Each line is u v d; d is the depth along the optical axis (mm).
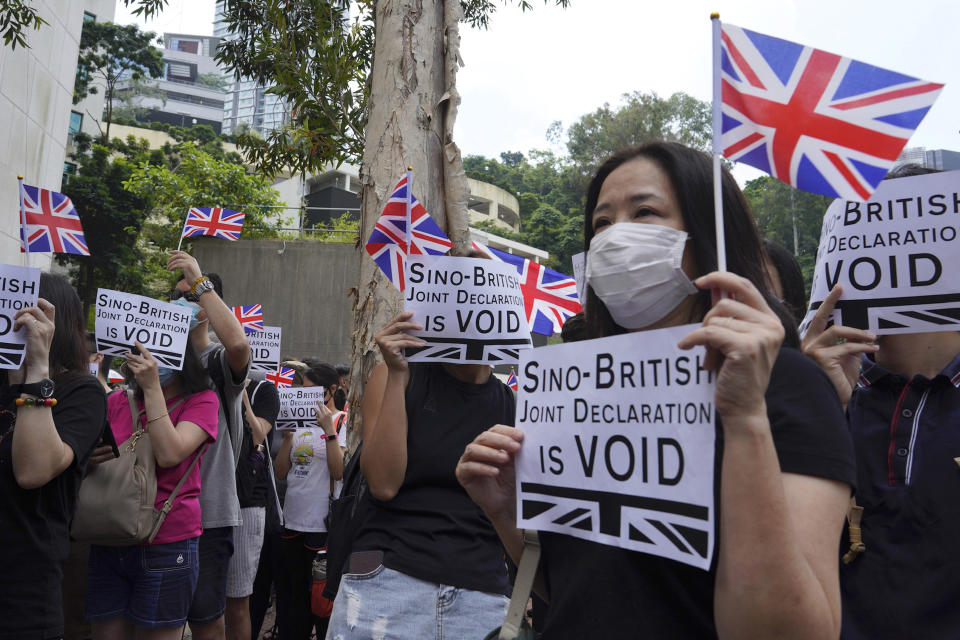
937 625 1665
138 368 3350
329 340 18797
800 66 1387
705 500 1144
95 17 37688
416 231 3158
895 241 1988
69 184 29344
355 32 8453
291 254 19125
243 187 21781
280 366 6984
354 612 2469
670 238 1347
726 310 1093
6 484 2402
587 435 1364
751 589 1029
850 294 2020
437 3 4871
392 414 2609
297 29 8398
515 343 2803
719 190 1274
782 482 1051
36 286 2576
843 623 1794
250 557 4551
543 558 1514
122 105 65562
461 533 2547
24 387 2438
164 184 21766
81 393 2713
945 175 1951
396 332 2689
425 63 4742
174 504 3355
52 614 2459
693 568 1221
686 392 1215
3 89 17797
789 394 1175
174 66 125500
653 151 1459
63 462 2490
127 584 3350
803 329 2189
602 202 1480
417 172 4605
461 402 2742
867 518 1844
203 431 3490
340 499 2852
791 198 34156
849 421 1982
